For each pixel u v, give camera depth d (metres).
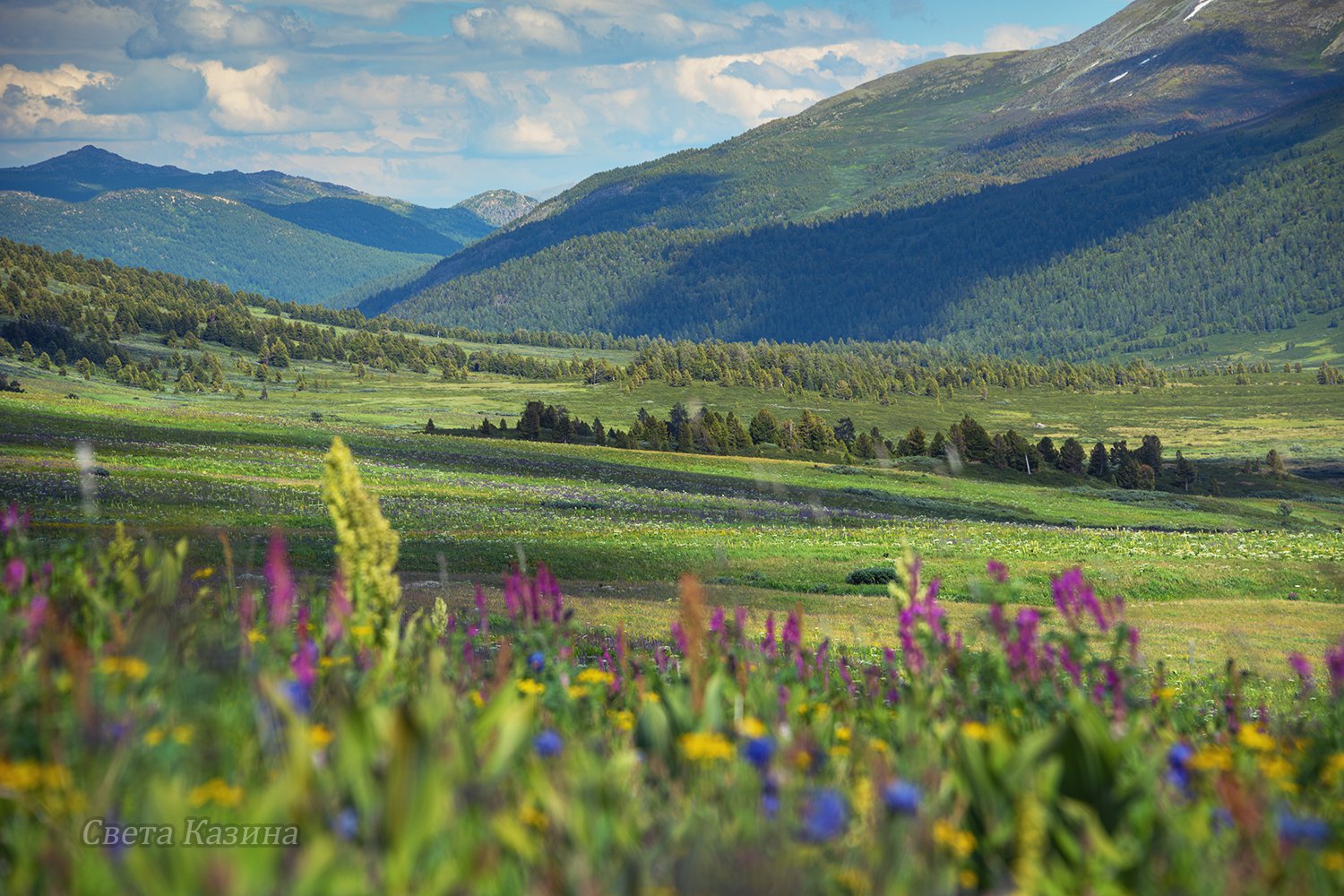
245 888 2.32
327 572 28.67
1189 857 3.20
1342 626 32.72
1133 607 38.41
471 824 3.07
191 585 6.99
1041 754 3.44
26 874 2.70
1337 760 4.64
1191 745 4.91
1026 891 2.83
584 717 5.28
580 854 2.77
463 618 8.17
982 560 48.62
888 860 2.93
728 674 5.84
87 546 5.97
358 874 2.51
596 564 42.50
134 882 2.57
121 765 3.18
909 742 4.46
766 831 3.12
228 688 4.38
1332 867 3.06
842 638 16.44
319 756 3.52
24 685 3.69
